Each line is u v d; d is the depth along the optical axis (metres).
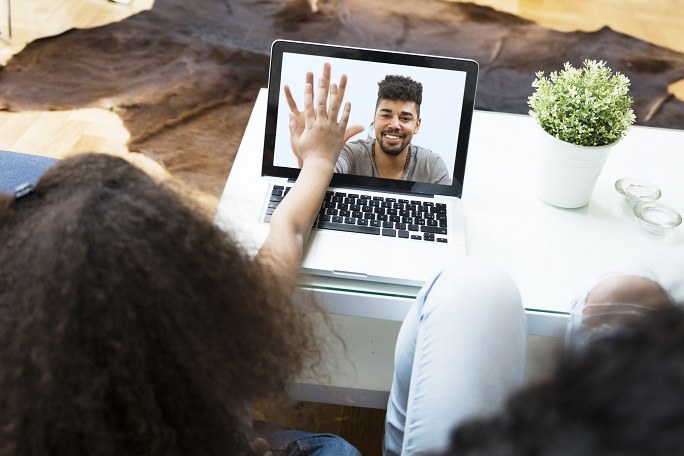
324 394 1.39
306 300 0.99
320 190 1.23
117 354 0.54
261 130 1.46
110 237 0.56
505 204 1.34
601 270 1.23
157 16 2.74
